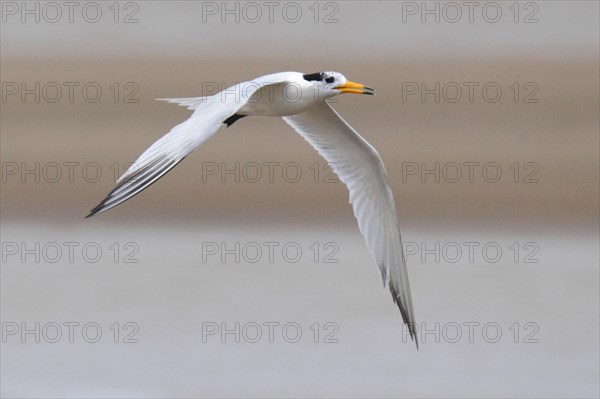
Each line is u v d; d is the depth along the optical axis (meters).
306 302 17.19
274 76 11.02
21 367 15.01
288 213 21.42
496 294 17.70
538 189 22.88
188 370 15.00
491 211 22.02
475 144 24.75
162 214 21.16
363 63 29.61
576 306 17.14
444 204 22.23
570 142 24.86
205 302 17.16
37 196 21.92
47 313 16.66
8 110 25.41
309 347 15.65
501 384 14.61
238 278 18.17
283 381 14.67
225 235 20.58
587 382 14.70
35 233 20.41
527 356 15.36
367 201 11.84
